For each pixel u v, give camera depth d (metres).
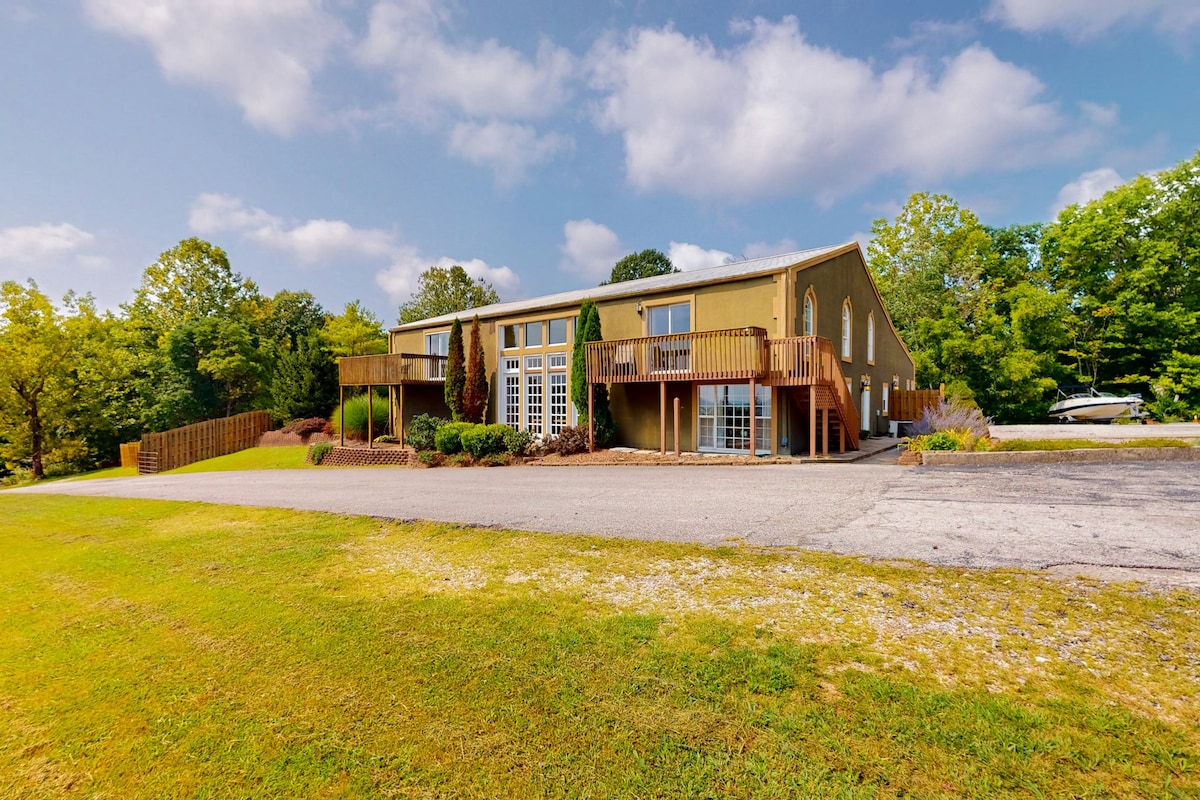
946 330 25.66
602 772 2.33
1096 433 14.84
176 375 29.34
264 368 32.75
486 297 47.09
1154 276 24.06
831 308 16.27
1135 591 3.72
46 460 26.19
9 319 24.70
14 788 2.48
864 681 2.85
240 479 14.90
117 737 2.83
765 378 13.28
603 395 16.47
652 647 3.38
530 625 3.82
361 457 18.80
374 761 2.51
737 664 3.10
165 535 7.50
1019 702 2.60
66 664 3.69
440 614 4.13
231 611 4.46
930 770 2.21
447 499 9.06
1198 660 2.87
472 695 2.99
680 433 15.51
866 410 19.00
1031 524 5.59
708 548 5.30
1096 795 2.03
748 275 14.07
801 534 5.65
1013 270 28.70
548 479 11.47
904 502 7.04
